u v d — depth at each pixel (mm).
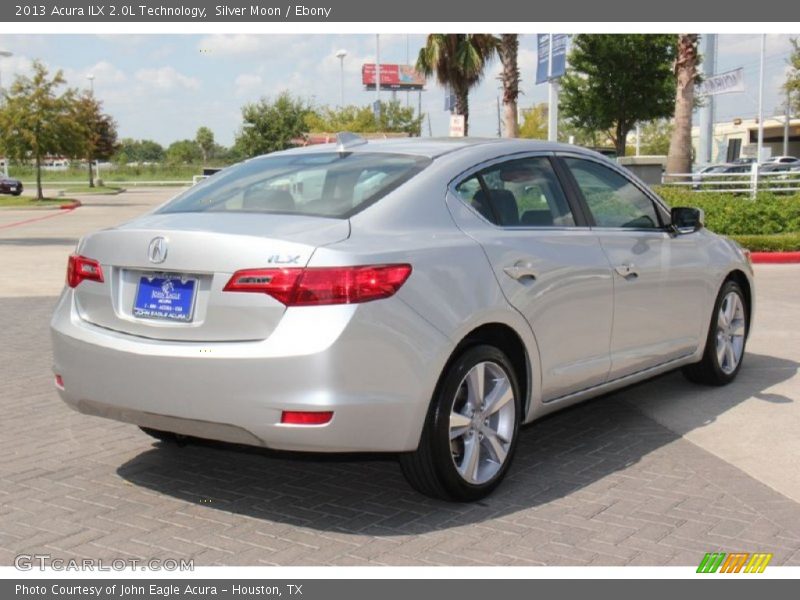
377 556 3826
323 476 4836
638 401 6289
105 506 4402
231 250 3861
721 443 5340
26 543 3973
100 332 4227
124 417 4215
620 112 39562
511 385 4508
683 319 5934
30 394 6586
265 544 3957
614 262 5195
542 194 5016
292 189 4535
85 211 35750
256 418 3785
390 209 4230
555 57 20312
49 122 43250
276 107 53344
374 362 3824
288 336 3742
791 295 11094
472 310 4191
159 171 76438
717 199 17969
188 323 3963
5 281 13219
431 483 4234
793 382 6766
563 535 4020
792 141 76812
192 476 4828
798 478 4734
